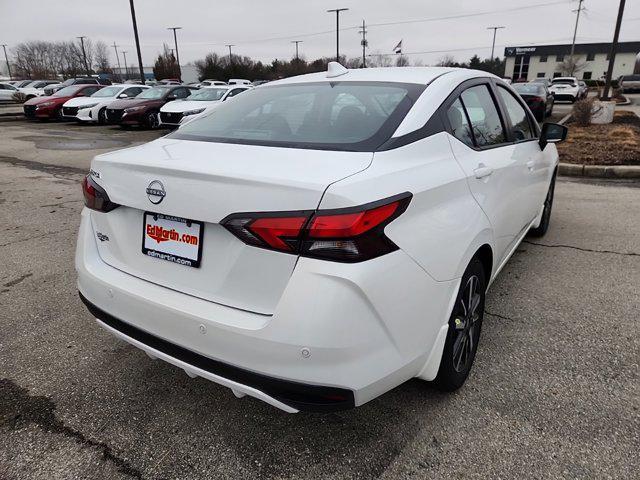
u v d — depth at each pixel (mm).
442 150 2324
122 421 2336
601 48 66875
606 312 3318
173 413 2391
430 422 2299
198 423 2324
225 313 1859
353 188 1726
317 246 1677
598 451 2113
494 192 2684
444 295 2078
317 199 1678
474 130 2750
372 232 1725
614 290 3652
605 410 2361
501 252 3029
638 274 3941
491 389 2525
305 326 1690
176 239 2012
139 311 2092
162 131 15773
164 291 2059
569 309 3367
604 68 67625
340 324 1690
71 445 2188
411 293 1888
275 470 2053
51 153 10719
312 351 1701
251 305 1836
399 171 1969
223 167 1887
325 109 2467
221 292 1909
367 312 1739
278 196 1720
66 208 6074
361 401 1833
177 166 1933
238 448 2170
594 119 13969
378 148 2059
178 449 2168
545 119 17547
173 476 2029
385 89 2557
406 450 2143
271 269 1764
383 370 1846
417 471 2033
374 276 1730
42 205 6215
